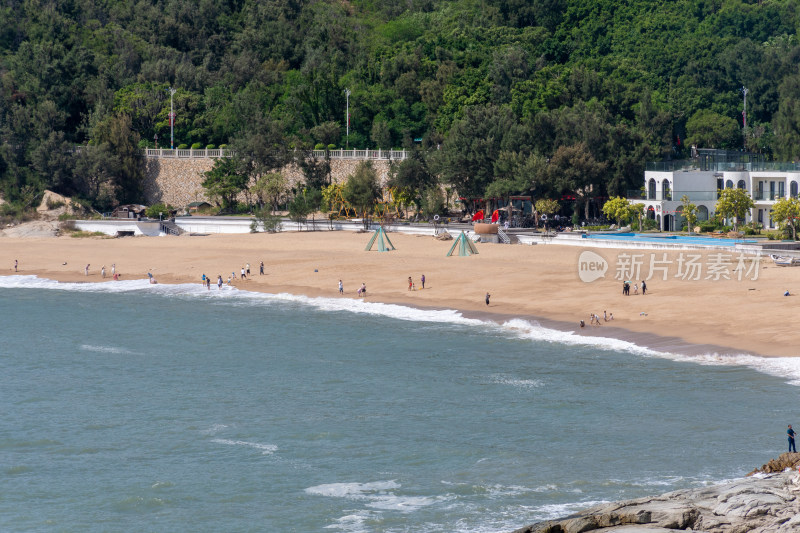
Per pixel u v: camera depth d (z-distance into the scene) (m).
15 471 89.12
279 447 93.88
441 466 87.50
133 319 159.00
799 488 64.12
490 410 102.50
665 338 127.00
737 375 109.56
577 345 127.69
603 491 79.94
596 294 156.25
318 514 78.12
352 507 79.31
